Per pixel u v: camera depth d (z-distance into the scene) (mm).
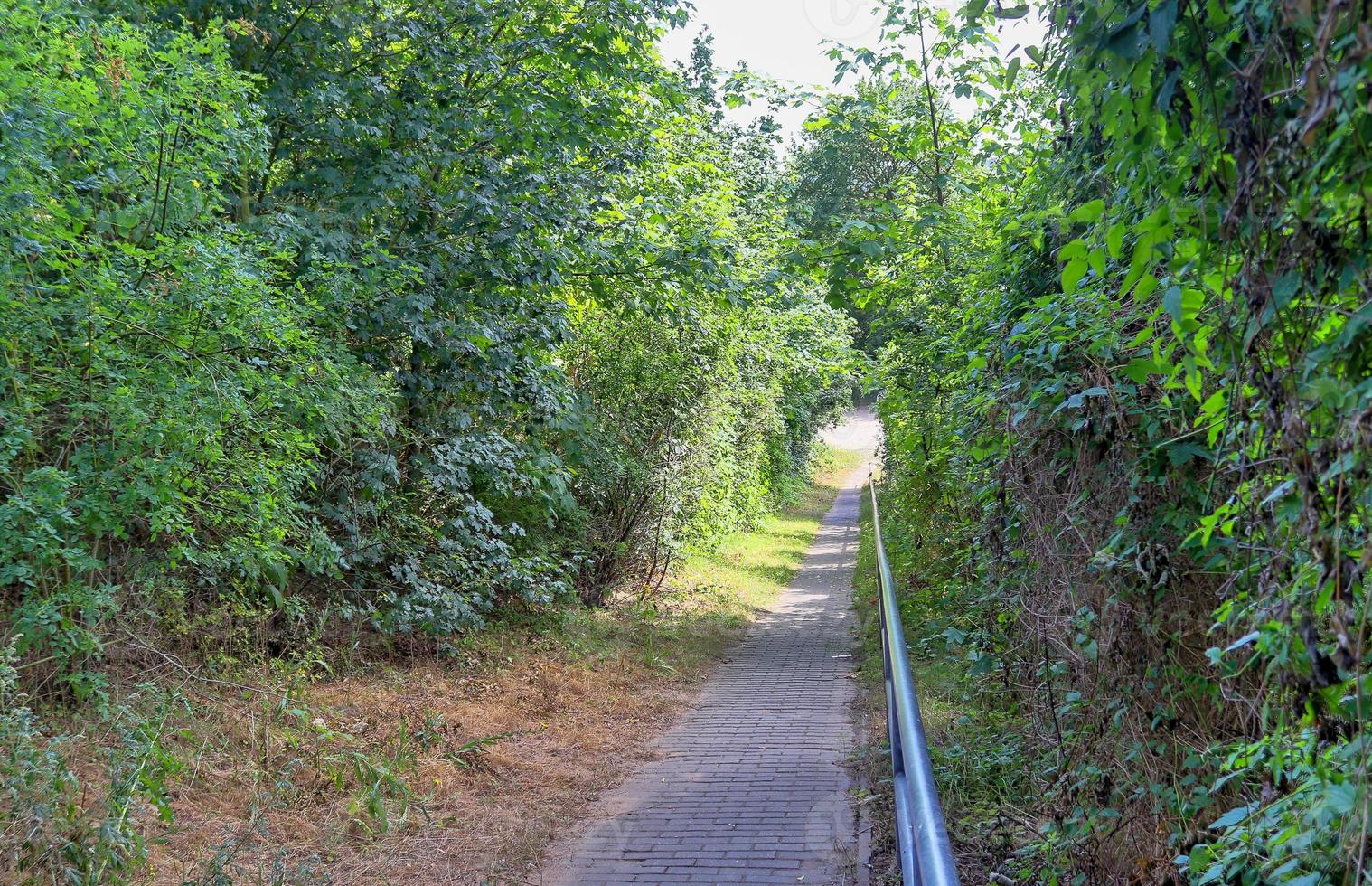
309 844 5625
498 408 10859
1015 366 4473
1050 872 4262
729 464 18641
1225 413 2256
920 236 10336
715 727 8938
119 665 6395
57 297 5809
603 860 5719
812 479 40031
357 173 9234
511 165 9992
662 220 12289
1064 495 4219
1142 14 1938
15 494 5648
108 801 4805
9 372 5453
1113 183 3307
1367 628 1640
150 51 6555
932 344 9906
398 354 9852
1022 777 5652
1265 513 2084
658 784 7223
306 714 6773
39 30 5781
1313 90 1438
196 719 6434
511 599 11961
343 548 8969
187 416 5836
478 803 6613
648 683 10617
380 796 6168
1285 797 1987
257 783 5988
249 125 7598
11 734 4695
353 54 9750
